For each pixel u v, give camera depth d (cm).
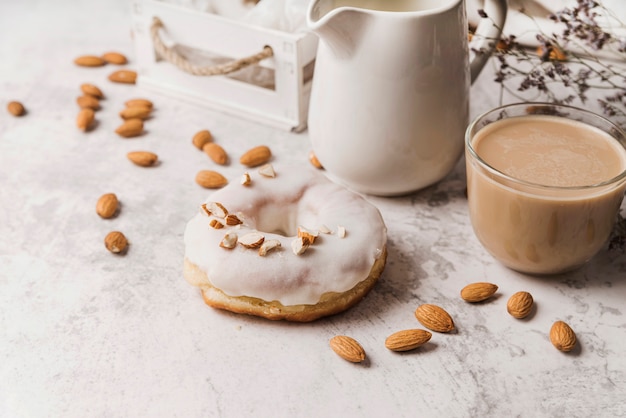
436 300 60
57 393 55
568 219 57
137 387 55
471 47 67
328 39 60
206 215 60
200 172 70
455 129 65
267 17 73
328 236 59
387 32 60
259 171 64
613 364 56
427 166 65
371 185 66
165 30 77
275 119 76
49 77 83
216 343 57
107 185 70
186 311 59
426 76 61
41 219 67
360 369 56
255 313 58
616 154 60
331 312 58
